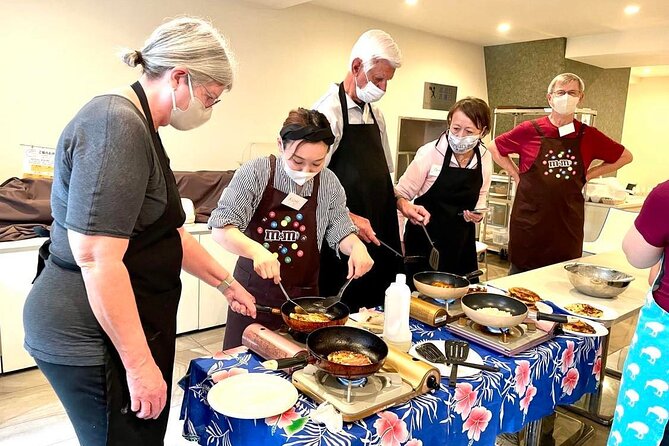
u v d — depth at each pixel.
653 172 7.61
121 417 1.07
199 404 1.24
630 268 2.46
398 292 1.37
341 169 2.04
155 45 1.05
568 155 2.71
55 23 3.10
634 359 1.31
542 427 2.10
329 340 1.19
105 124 0.93
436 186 2.39
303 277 1.69
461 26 5.00
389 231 2.23
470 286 1.97
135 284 1.07
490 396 1.25
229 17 3.86
